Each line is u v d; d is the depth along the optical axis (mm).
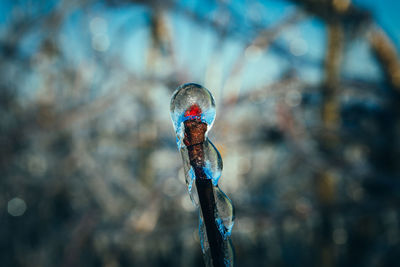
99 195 2688
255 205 2219
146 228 2275
